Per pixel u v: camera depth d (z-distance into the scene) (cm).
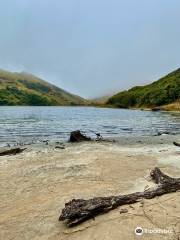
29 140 3462
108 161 1892
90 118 8644
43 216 1048
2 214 1087
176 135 3916
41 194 1273
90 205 998
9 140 3462
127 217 962
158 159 1992
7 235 933
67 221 970
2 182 1460
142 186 1346
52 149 2498
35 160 1967
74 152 2275
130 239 837
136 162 1878
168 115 10819
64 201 1177
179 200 1081
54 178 1508
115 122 6769
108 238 854
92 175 1548
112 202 1037
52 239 894
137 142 3084
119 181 1435
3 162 1927
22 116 9706
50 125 5756
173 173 1608
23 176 1560
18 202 1195
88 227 930
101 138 3331
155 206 1035
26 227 977
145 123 6419
